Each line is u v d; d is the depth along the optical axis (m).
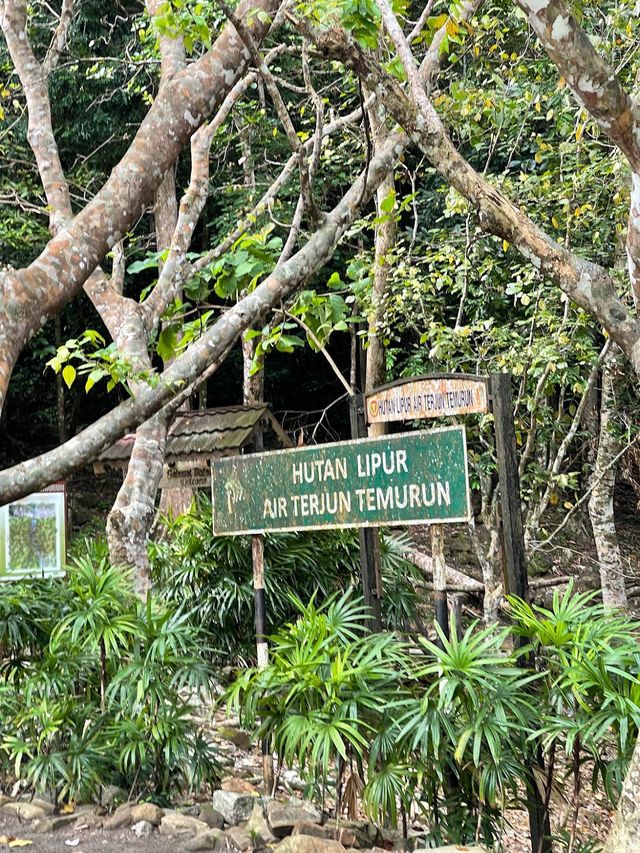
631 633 4.34
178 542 8.63
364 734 4.68
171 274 5.75
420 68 6.13
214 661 8.20
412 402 5.33
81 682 6.06
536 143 9.72
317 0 4.53
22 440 20.16
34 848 4.73
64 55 14.09
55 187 6.18
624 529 16.61
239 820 5.16
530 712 4.30
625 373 9.98
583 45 3.71
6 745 5.43
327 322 5.86
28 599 6.23
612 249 9.09
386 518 5.33
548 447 10.68
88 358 5.00
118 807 5.26
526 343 9.06
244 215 12.25
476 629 10.33
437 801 4.86
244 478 6.27
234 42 4.09
